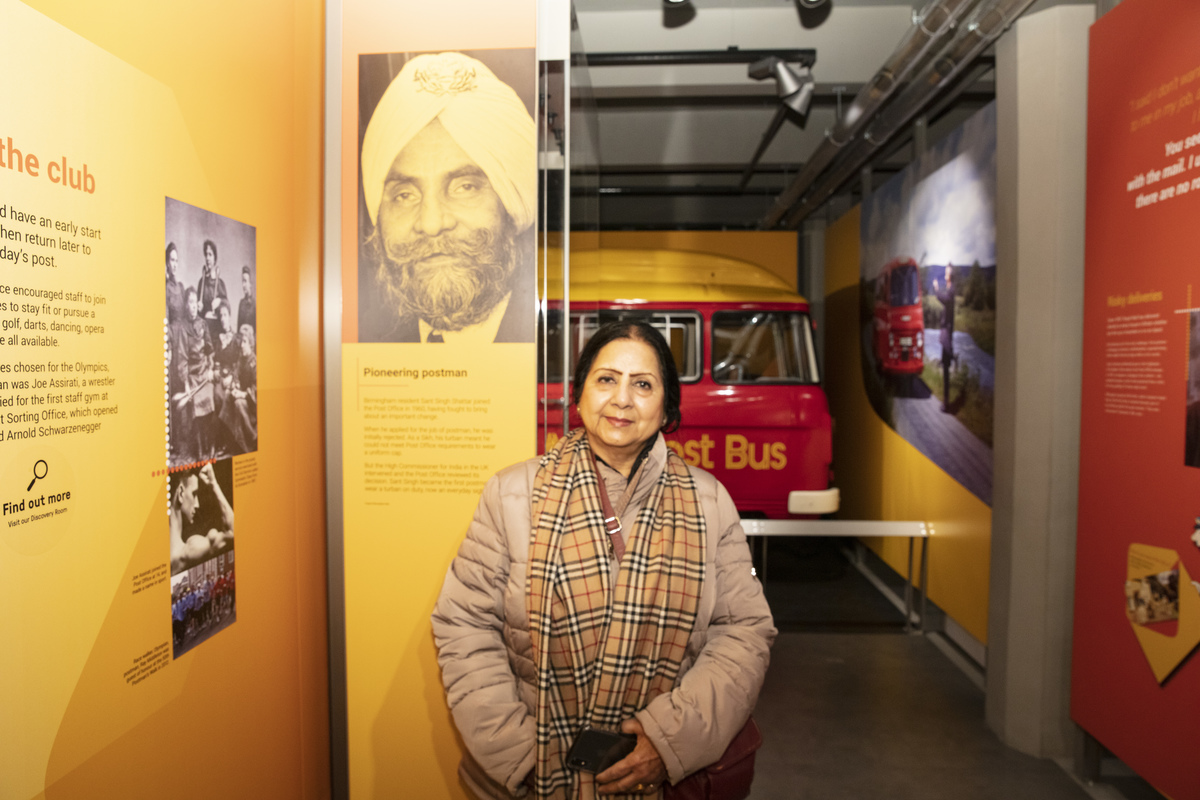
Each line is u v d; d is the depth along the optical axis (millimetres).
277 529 1619
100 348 1041
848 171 5312
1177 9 1862
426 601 1780
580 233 2131
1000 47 2695
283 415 1637
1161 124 1930
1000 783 2391
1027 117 2520
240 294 1438
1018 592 2604
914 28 3164
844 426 5734
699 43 4367
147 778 1188
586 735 1087
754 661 1174
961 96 4996
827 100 5051
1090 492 2289
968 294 3424
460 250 1734
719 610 1242
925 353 4000
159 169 1173
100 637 1065
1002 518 2688
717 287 4648
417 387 1763
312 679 1812
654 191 7230
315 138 1759
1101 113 2213
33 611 933
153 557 1187
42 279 923
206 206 1313
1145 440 2016
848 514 5586
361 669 1810
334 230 1782
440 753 1788
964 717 2854
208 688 1362
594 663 1148
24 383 894
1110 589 2189
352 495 1796
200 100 1289
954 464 3586
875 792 2344
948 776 2436
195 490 1299
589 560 1159
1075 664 2400
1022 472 2576
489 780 1273
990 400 3184
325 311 1805
